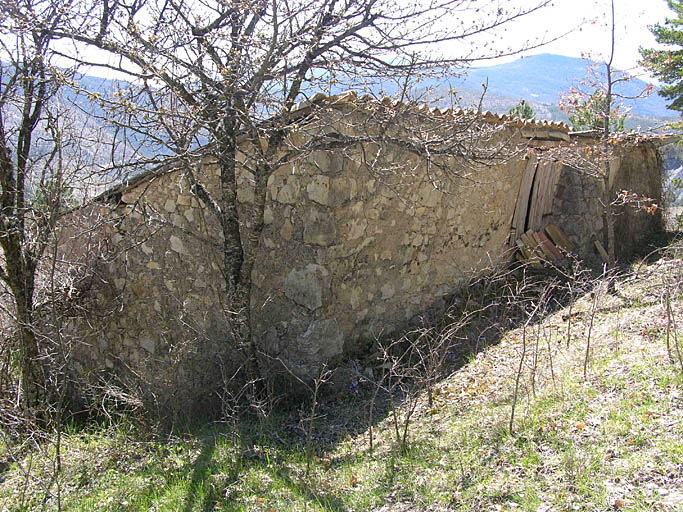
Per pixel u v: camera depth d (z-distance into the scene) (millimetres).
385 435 4598
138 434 5344
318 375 5543
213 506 3795
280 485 3953
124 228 6730
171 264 6414
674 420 3535
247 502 3766
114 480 4453
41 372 6008
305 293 5570
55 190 4707
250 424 5145
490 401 4699
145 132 4254
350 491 3770
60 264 6797
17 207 5453
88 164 4699
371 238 6055
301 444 4695
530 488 3266
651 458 3230
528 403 4320
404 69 4801
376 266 6254
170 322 6465
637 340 5074
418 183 6469
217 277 6062
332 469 4164
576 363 4887
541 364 5148
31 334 5961
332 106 5219
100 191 6387
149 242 6551
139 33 4312
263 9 4805
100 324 7059
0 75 5137
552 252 8773
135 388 6285
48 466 4723
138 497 4090
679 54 12633
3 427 5590
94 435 5512
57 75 4156
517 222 8648
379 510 3469
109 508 3986
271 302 5766
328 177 5363
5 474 4801
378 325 6422
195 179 5145
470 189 7387
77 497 4238
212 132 4613
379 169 5520
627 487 3059
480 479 3512
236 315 5297
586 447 3514
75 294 6824
